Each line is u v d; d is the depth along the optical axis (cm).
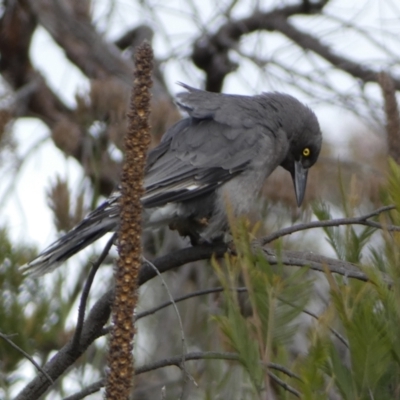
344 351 701
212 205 1027
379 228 691
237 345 523
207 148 1043
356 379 527
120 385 609
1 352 988
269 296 521
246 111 1105
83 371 1005
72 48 1841
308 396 518
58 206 1085
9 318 987
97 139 1291
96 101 1289
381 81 939
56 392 1008
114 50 1878
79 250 896
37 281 1034
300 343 814
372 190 1085
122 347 611
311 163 1191
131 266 618
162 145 1059
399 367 575
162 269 825
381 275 571
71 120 1562
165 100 1366
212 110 1081
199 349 1266
